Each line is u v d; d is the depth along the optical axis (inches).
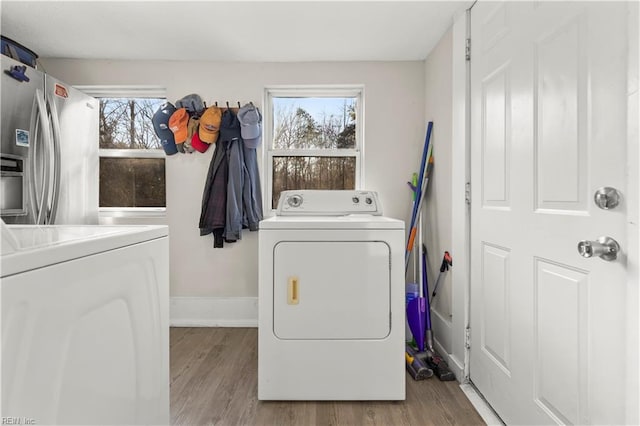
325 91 107.3
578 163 38.7
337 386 62.4
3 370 17.7
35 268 19.4
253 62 103.0
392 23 80.0
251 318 104.0
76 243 22.6
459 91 72.4
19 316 18.5
